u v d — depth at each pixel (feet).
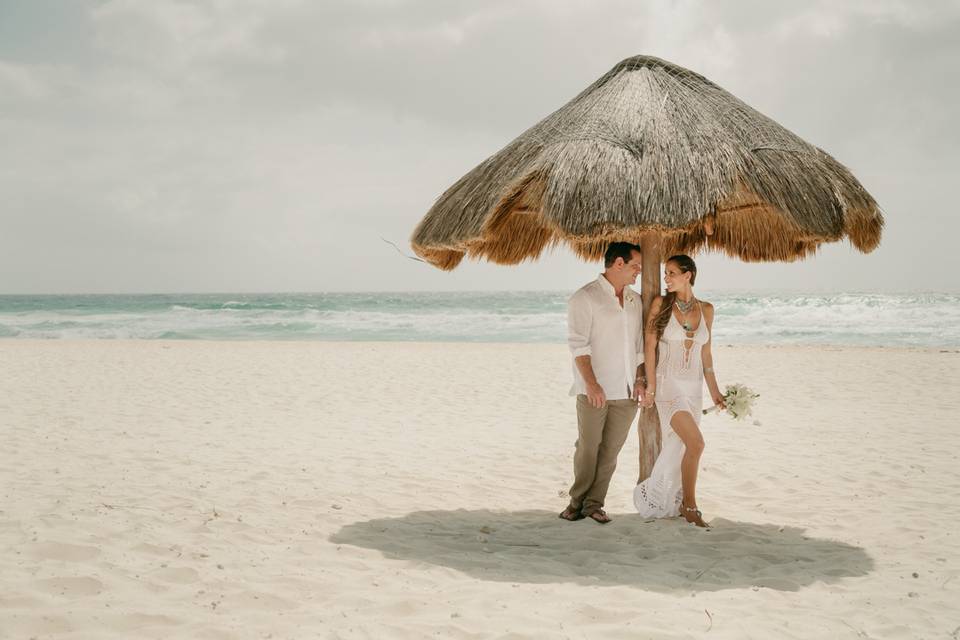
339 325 112.57
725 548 15.25
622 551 15.01
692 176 13.83
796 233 16.34
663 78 16.06
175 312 140.46
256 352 65.05
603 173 13.82
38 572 12.45
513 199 16.08
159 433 28.04
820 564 14.29
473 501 19.52
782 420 32.30
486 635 10.45
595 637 10.42
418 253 16.99
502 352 65.82
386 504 18.90
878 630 10.90
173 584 12.34
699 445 16.24
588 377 16.03
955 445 26.61
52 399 36.37
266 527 16.22
